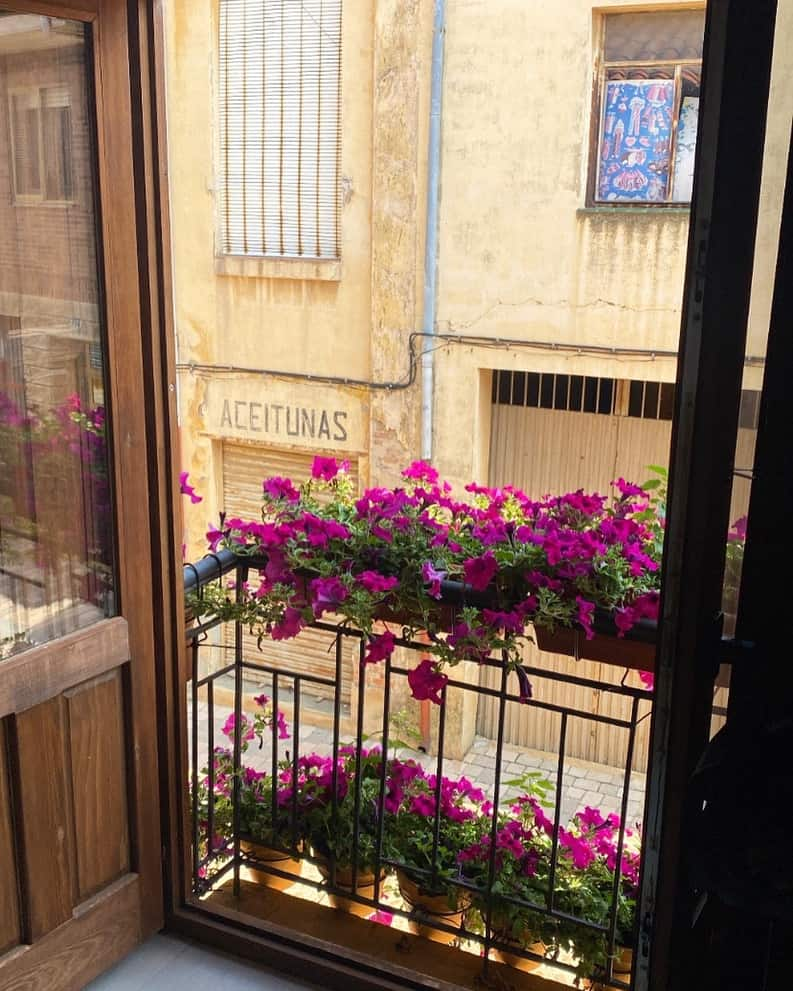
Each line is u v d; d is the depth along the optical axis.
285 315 7.75
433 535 2.43
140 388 2.22
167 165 2.19
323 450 7.85
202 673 7.98
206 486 8.33
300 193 7.63
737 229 1.32
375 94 7.04
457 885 2.44
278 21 7.39
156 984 2.29
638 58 6.57
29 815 2.09
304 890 2.75
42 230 1.99
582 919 2.36
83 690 2.19
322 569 2.39
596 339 6.91
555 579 2.23
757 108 1.30
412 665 7.36
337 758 2.60
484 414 7.42
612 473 7.29
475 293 7.11
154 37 2.11
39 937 2.14
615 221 6.69
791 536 1.44
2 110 1.88
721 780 1.36
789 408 1.42
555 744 7.51
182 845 2.46
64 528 2.11
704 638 1.45
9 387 1.97
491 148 6.87
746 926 1.59
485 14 6.69
